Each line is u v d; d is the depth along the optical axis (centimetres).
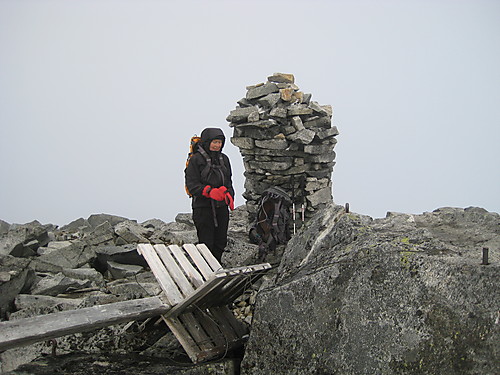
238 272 423
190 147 611
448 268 333
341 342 355
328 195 865
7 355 442
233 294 486
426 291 335
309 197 824
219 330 451
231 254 681
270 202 728
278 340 386
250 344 399
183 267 453
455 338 317
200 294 411
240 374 400
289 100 809
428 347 323
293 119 806
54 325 356
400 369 328
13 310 556
